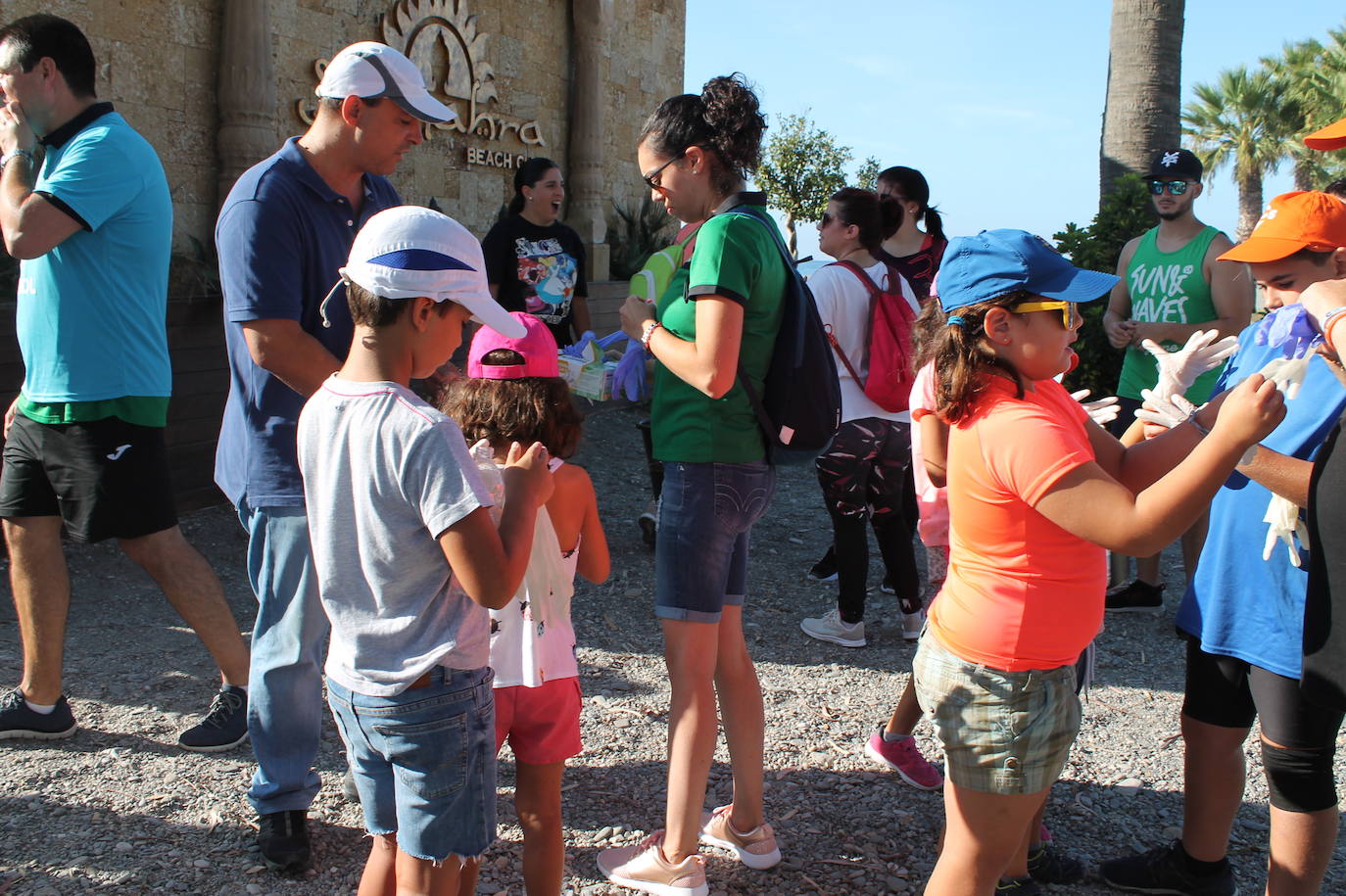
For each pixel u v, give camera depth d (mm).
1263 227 2508
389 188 3219
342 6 8461
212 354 6434
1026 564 2035
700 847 3039
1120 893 2896
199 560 3490
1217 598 2549
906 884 2893
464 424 2445
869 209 4547
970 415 2076
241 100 7371
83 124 3336
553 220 6000
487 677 2160
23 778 3219
